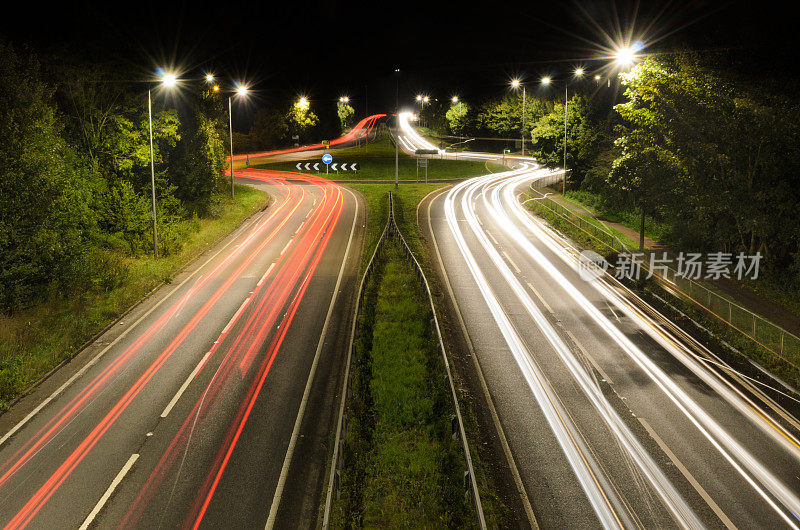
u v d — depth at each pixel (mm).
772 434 16969
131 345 23688
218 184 61781
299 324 25906
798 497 14094
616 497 14086
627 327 25734
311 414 18031
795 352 21594
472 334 24906
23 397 19297
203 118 52125
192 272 35156
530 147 108125
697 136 31766
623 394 19422
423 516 12906
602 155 52344
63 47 37406
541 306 28656
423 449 15523
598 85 60406
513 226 49312
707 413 18188
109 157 41656
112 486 14453
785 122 28453
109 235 37250
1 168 26438
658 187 34531
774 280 29781
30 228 27172
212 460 15586
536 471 15141
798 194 29609
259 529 12984
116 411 18250
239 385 20000
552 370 21297
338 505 13211
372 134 148500
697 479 14789
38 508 13617
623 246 38594
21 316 26188
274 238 44594
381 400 18141
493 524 12938
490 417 17938
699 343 23938
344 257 38375
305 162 92438
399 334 23594
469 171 86750
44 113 29422
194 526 13039
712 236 34656
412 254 34906
